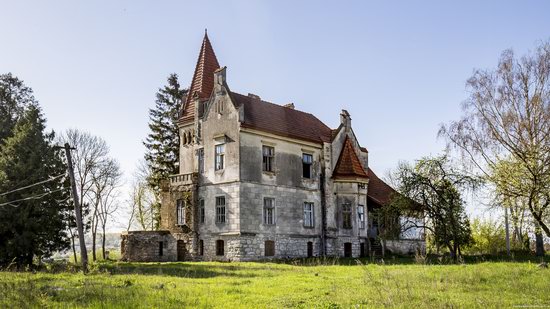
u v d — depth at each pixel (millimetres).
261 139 40094
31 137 38500
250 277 22203
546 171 25391
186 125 43594
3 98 51969
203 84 44000
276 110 43938
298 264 33500
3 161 37125
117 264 32625
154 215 62062
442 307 12898
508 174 26516
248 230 37812
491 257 38188
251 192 38531
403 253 47562
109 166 56625
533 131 34438
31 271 29469
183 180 41406
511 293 15891
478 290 16734
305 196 42969
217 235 38562
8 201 35594
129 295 15312
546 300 14422
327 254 43250
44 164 38125
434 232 34906
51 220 36844
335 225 44625
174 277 22000
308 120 47594
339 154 46938
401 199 35688
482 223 55312
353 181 45375
